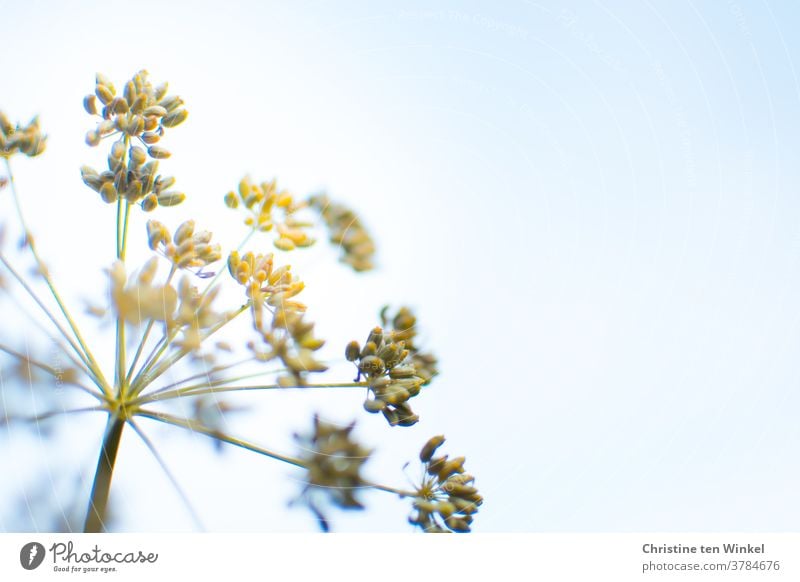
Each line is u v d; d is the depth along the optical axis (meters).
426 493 0.27
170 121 0.28
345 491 0.27
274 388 0.27
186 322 0.27
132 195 0.27
